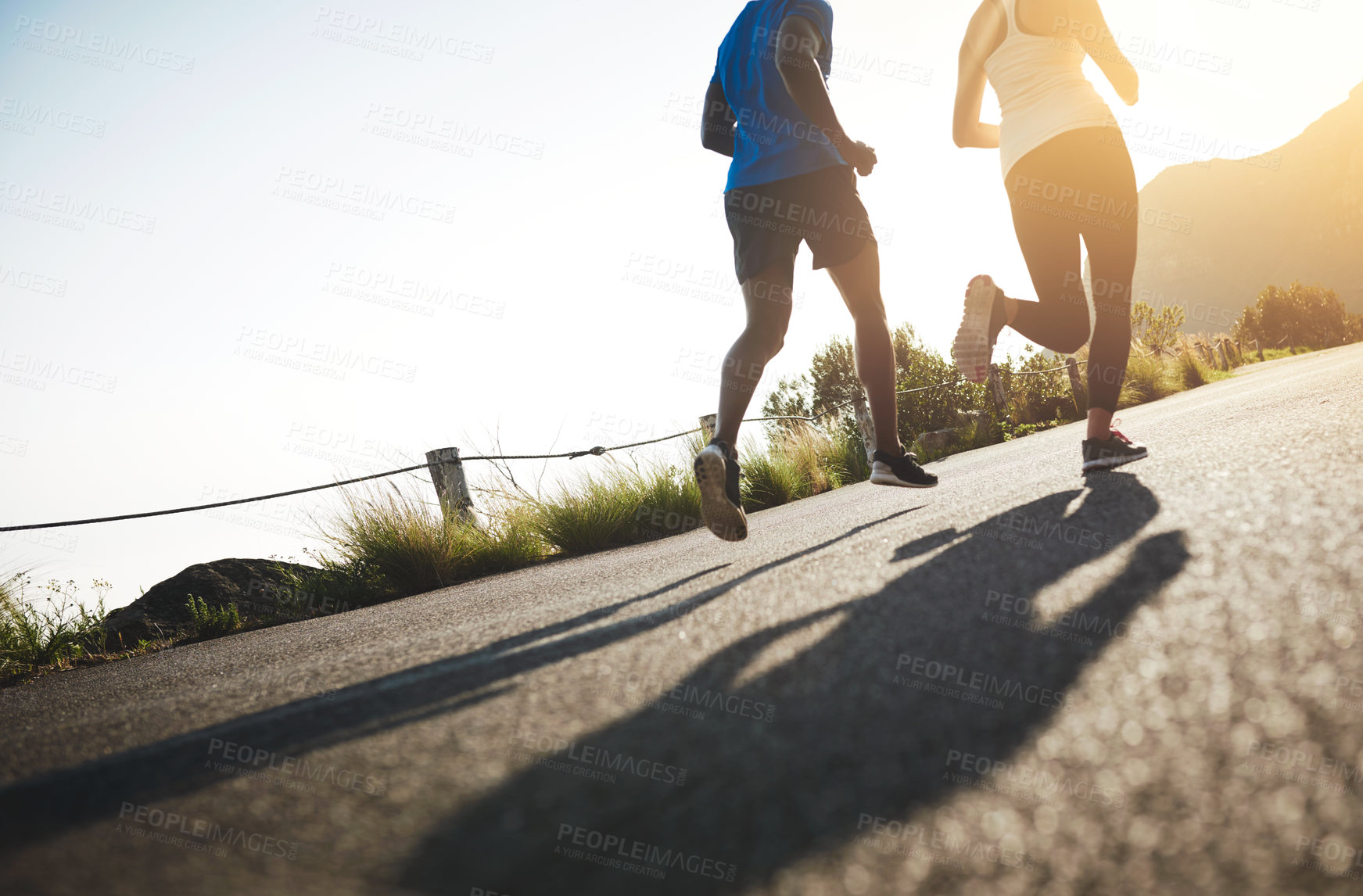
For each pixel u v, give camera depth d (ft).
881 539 5.11
